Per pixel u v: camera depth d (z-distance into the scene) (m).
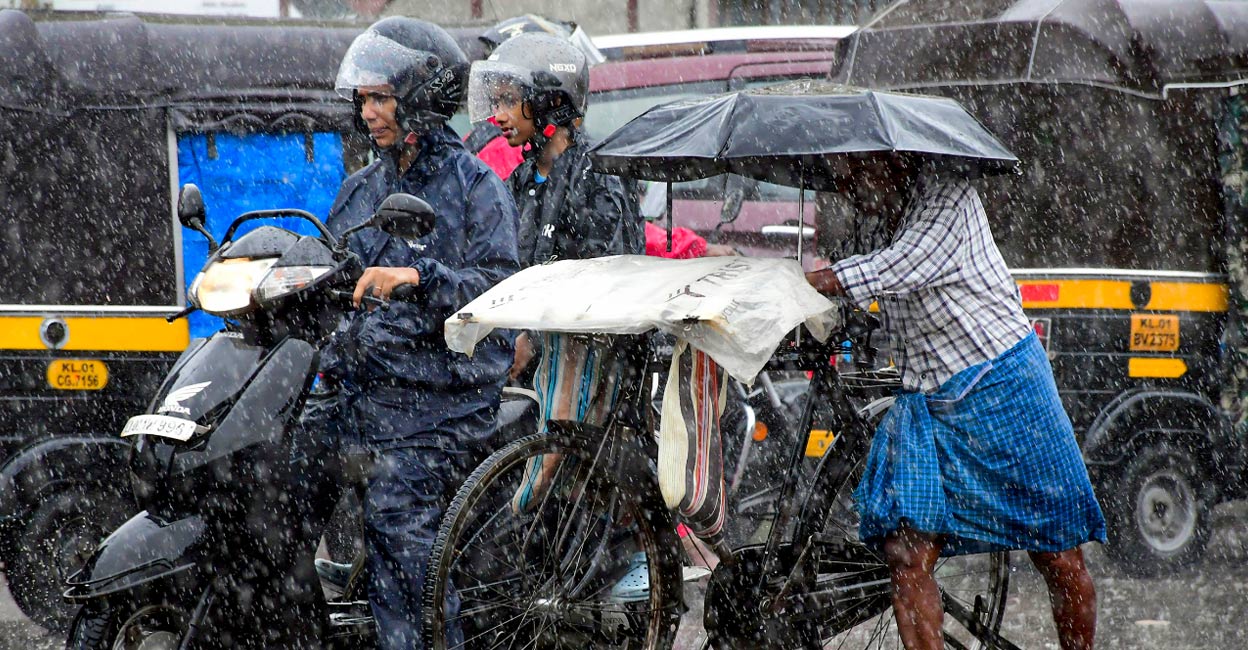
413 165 15.41
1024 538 15.29
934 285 14.91
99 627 13.19
